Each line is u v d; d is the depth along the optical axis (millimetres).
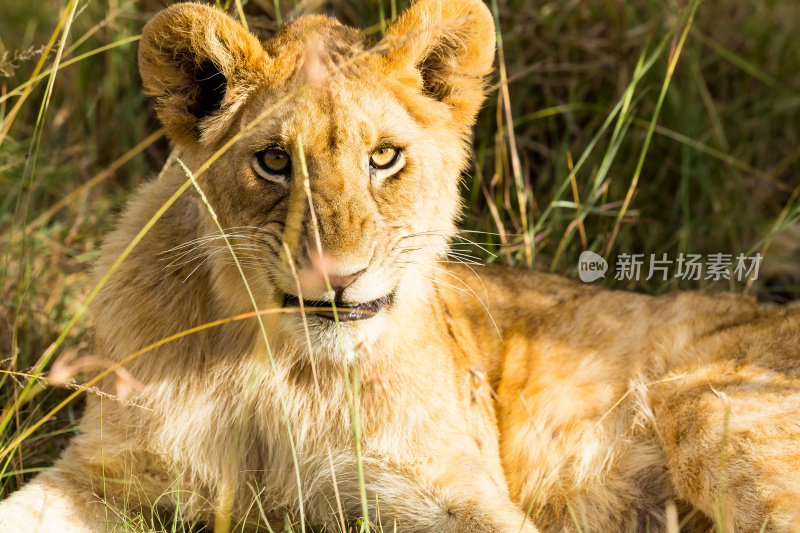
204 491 5617
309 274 4672
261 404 5469
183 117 5242
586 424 6160
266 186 4871
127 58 9891
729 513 5328
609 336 6457
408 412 5492
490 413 6164
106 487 5438
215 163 5078
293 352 5387
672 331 6371
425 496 5438
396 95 5090
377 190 4945
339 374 5410
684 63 9844
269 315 5098
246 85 5035
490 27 5449
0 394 6508
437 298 6172
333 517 5664
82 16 10258
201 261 5352
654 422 5980
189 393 5414
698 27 10578
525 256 8297
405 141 5004
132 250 5438
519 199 8125
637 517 6008
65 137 9836
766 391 5652
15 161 8883
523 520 5266
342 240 4660
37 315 7469
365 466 5516
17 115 9789
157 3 10109
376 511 5531
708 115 9969
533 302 6656
